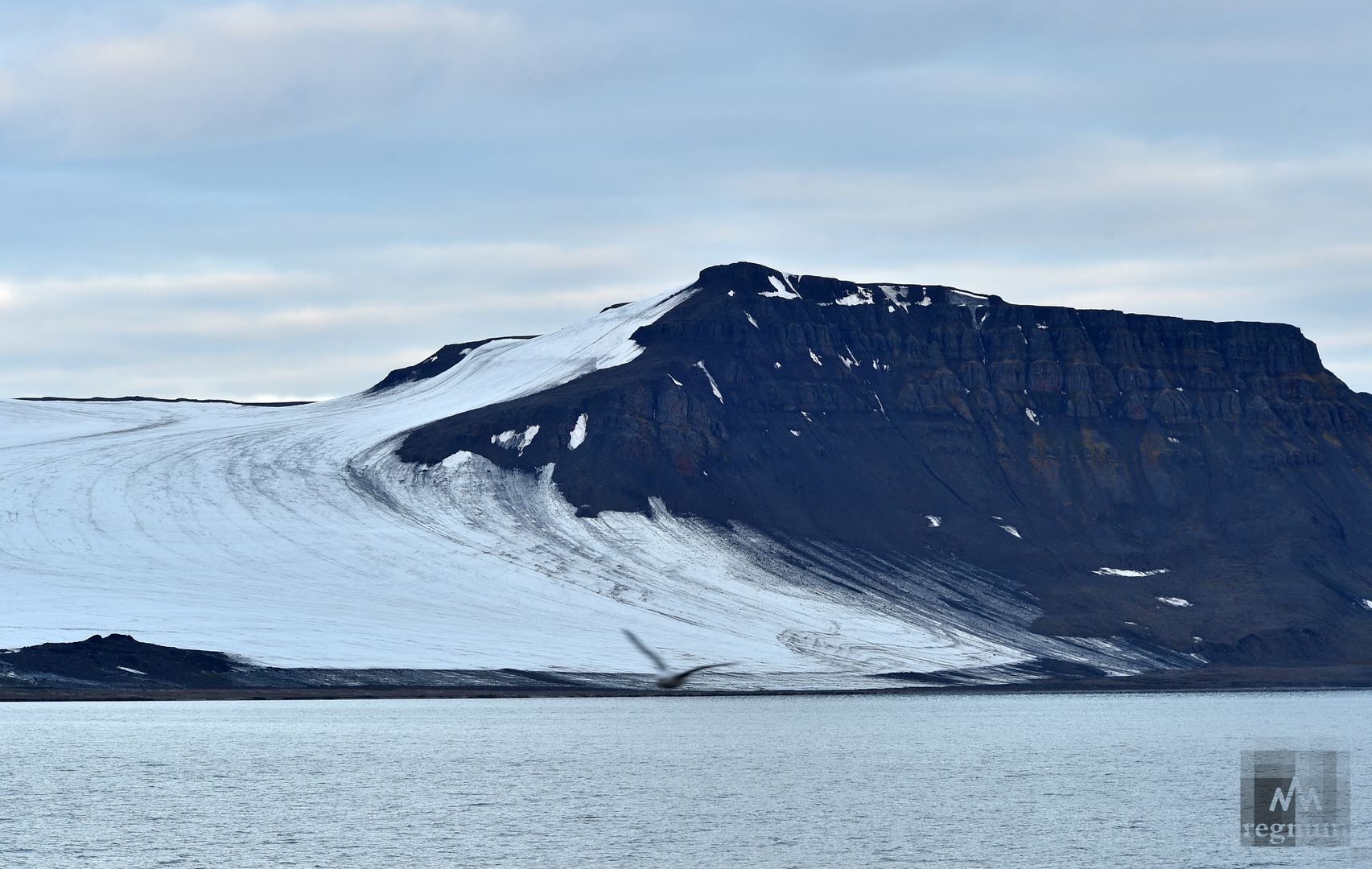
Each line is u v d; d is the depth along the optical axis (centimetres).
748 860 13650
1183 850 14325
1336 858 14025
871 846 14375
